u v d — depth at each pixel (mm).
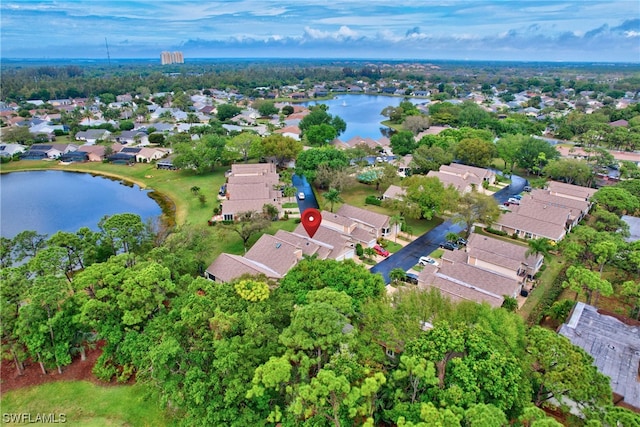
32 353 36031
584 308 44875
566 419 32031
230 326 32750
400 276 53125
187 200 89375
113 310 36625
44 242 53938
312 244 58281
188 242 54094
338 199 80500
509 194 92438
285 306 36688
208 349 32469
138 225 56125
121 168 115562
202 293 41656
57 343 36625
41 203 90562
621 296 51500
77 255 50781
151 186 100500
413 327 32875
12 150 126062
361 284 39750
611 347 38406
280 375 27297
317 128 125562
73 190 99500
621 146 124250
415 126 153625
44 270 42969
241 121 173875
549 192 86438
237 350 30828
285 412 29547
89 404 35250
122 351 35344
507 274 54562
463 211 67750
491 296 46438
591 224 76438
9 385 37219
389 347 33188
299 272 42062
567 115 162500
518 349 31719
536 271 57438
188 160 105000
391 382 29703
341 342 30031
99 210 86438
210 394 30219
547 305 49188
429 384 29016
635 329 41094
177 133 139500
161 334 34281
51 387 36969
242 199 80562
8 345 36281
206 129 140625
